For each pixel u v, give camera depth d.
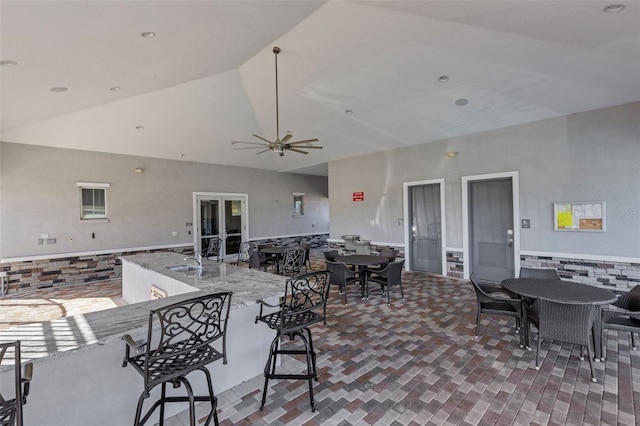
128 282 5.07
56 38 2.27
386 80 4.87
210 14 2.51
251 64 4.82
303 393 2.49
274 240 10.17
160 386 2.15
